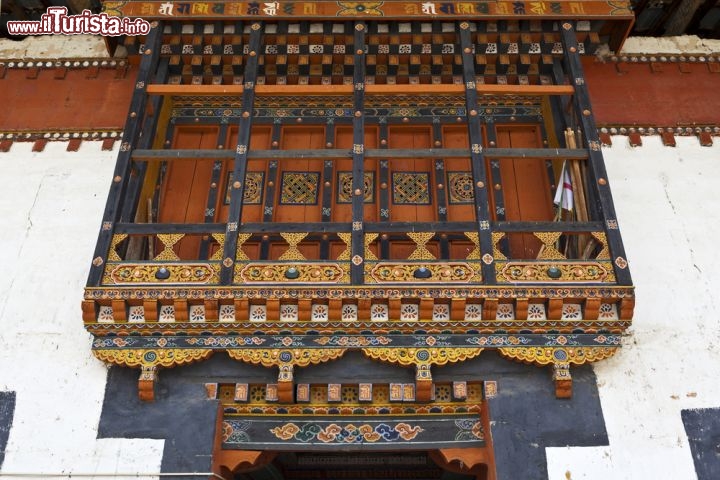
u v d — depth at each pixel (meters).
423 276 10.42
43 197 12.74
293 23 13.11
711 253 12.07
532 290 10.32
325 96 13.35
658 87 13.89
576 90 12.13
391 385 10.44
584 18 12.88
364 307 10.29
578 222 10.85
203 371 10.61
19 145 13.33
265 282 10.40
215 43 13.32
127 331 10.49
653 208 12.52
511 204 12.65
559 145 12.66
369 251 10.64
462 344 10.40
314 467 15.05
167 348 10.45
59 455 10.22
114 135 13.41
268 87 12.17
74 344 11.20
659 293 11.66
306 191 12.82
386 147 13.21
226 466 10.34
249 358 10.33
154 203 12.57
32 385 10.80
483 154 11.30
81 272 11.95
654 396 10.66
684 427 10.42
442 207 12.45
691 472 10.10
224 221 12.52
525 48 13.25
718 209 12.52
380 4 12.89
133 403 10.50
